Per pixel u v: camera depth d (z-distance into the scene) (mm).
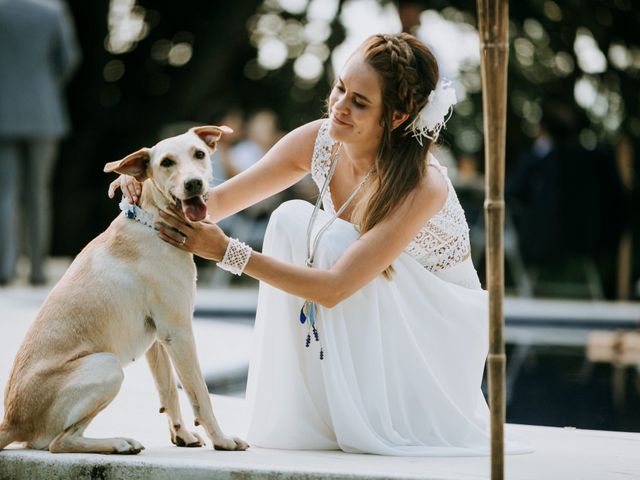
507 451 3676
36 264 10242
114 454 3377
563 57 13484
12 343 6250
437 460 3480
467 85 13906
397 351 3727
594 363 6805
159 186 3594
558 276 12766
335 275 3578
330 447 3697
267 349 3760
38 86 9969
